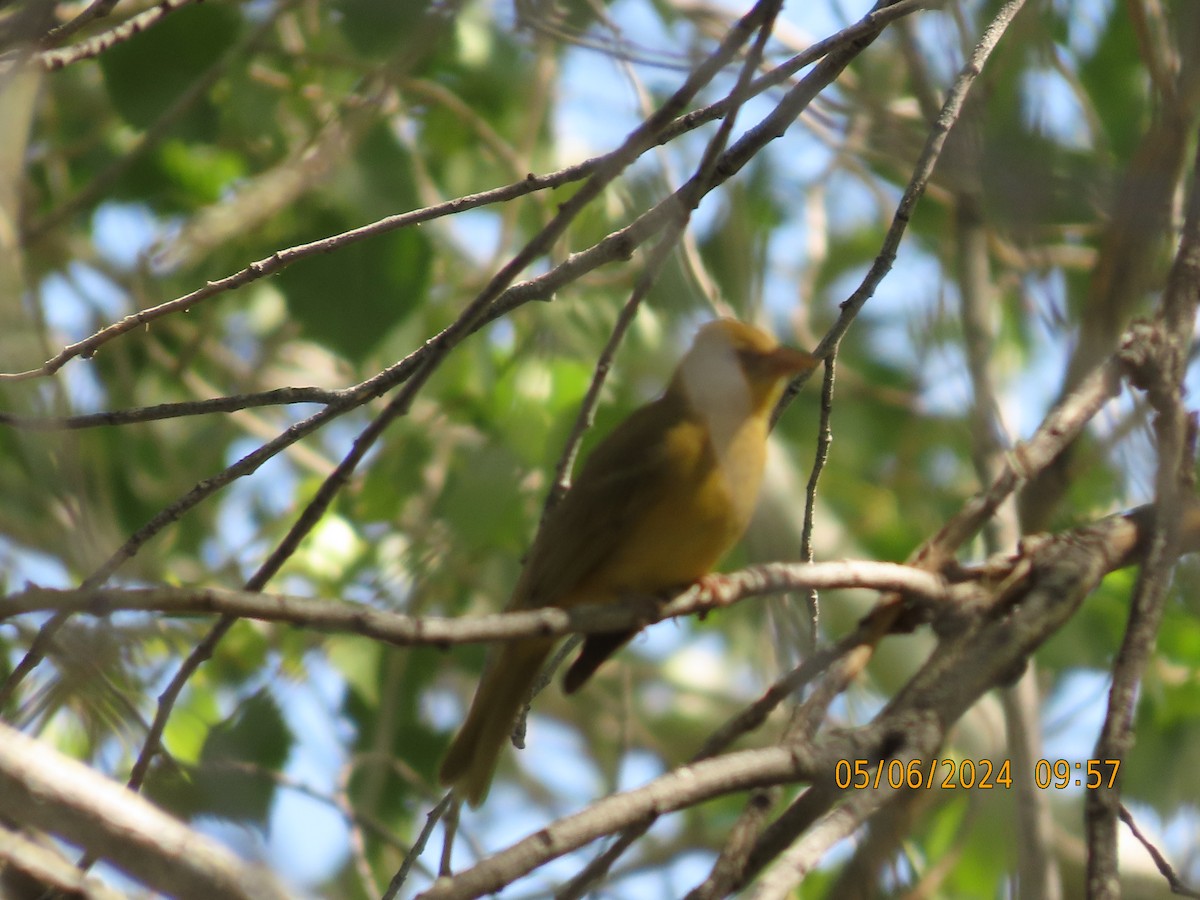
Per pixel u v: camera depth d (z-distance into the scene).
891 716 6.87
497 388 13.10
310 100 13.52
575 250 12.95
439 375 13.45
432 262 12.06
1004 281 11.92
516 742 8.46
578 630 6.18
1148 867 11.39
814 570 7.36
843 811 6.18
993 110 8.55
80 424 7.19
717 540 8.95
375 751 11.72
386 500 13.74
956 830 11.13
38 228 11.34
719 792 5.97
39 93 10.17
